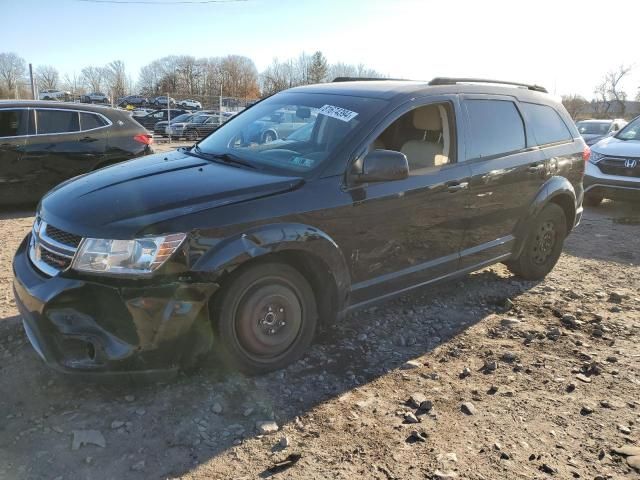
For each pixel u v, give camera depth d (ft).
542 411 10.42
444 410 10.31
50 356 9.48
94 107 27.43
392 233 12.41
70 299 9.26
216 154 13.16
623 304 16.10
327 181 11.29
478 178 14.11
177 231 9.43
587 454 9.23
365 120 12.19
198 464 8.57
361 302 12.32
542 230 17.15
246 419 9.72
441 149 13.61
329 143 11.96
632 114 185.57
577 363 12.36
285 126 13.25
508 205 15.37
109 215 9.59
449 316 14.64
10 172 24.94
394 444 9.24
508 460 8.98
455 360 12.28
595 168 30.27
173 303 9.39
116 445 8.89
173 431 9.29
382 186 12.06
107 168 12.76
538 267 17.52
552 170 16.58
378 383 11.14
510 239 15.94
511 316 14.88
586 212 30.86
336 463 8.71
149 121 103.14
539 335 13.67
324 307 11.90
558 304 15.81
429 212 13.07
